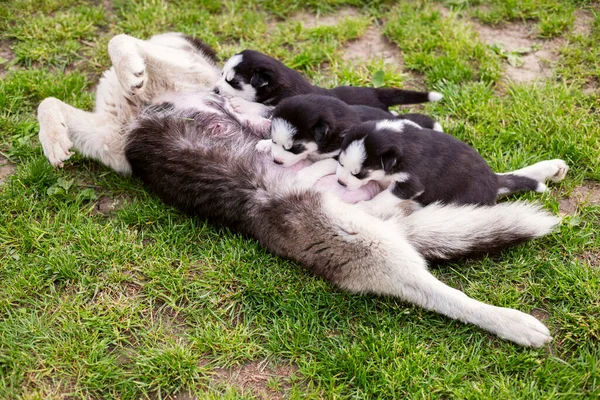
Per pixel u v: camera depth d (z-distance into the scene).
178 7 2.87
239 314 2.26
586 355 2.16
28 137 2.53
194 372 2.17
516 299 2.26
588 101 2.60
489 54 2.72
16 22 2.80
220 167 2.34
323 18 2.88
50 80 2.65
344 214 2.26
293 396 2.13
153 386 2.15
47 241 2.34
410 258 2.23
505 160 2.49
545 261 2.30
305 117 2.28
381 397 2.14
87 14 2.82
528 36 2.79
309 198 2.28
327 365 2.17
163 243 2.34
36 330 2.21
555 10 2.81
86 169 2.49
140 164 2.42
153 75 2.45
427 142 2.27
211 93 2.46
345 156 2.25
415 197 2.28
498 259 2.32
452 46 2.73
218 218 2.36
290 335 2.22
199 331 2.22
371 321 2.24
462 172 2.28
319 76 2.70
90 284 2.29
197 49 2.60
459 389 2.13
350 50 2.78
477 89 2.63
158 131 2.40
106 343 2.20
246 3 2.89
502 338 2.20
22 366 2.16
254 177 2.32
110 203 2.44
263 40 2.79
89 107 2.62
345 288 2.27
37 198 2.43
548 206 2.40
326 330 2.23
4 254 2.33
